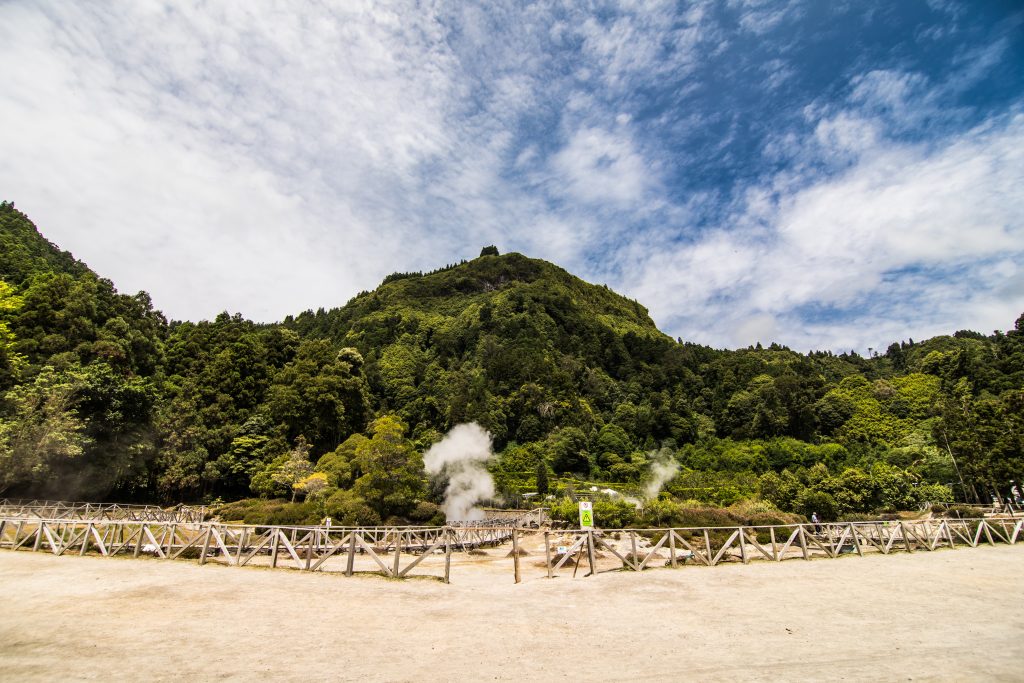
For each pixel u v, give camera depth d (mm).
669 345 140875
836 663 8164
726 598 13250
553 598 13266
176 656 8305
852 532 21531
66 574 15188
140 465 44812
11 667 7598
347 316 138625
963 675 7590
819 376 106625
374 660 8320
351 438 52531
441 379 91438
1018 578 16047
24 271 63875
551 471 67062
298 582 14883
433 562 21703
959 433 54938
